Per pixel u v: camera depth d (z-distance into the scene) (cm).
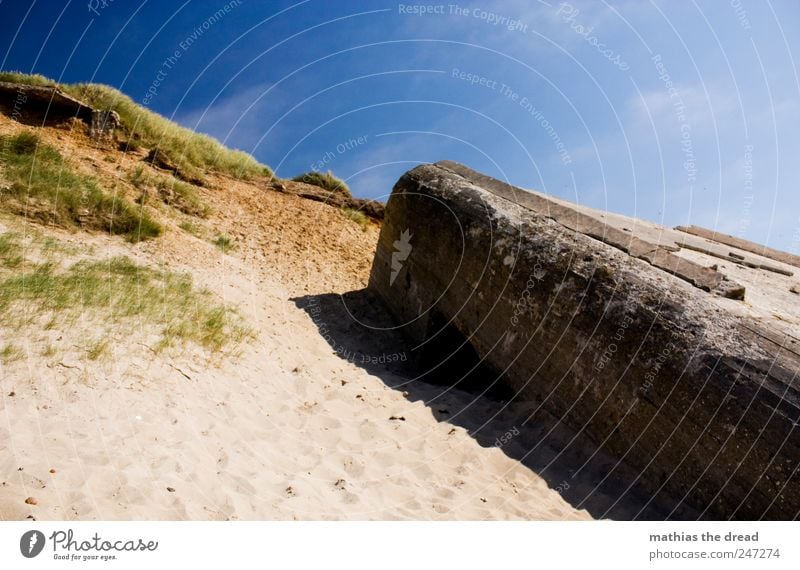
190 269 756
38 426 380
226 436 442
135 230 787
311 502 380
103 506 324
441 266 706
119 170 978
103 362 471
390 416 534
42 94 1038
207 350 562
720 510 396
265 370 573
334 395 559
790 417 372
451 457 475
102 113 1088
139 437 400
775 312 487
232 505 354
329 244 1070
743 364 411
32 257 615
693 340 441
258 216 1088
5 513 303
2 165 786
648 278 505
